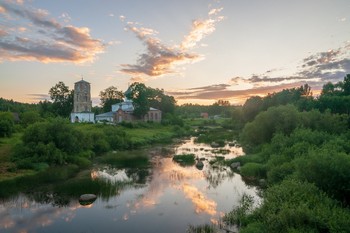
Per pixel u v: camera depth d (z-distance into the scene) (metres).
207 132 101.81
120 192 27.70
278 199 18.30
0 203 24.55
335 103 73.19
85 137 50.84
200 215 21.05
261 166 33.38
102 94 139.88
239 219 19.08
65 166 40.72
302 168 20.67
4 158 40.72
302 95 119.94
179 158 46.94
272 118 46.19
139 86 114.31
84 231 18.84
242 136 51.19
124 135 66.50
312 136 33.38
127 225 19.66
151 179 32.94
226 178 32.53
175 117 127.00
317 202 16.72
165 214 21.52
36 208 23.27
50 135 43.72
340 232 13.99
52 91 118.44
